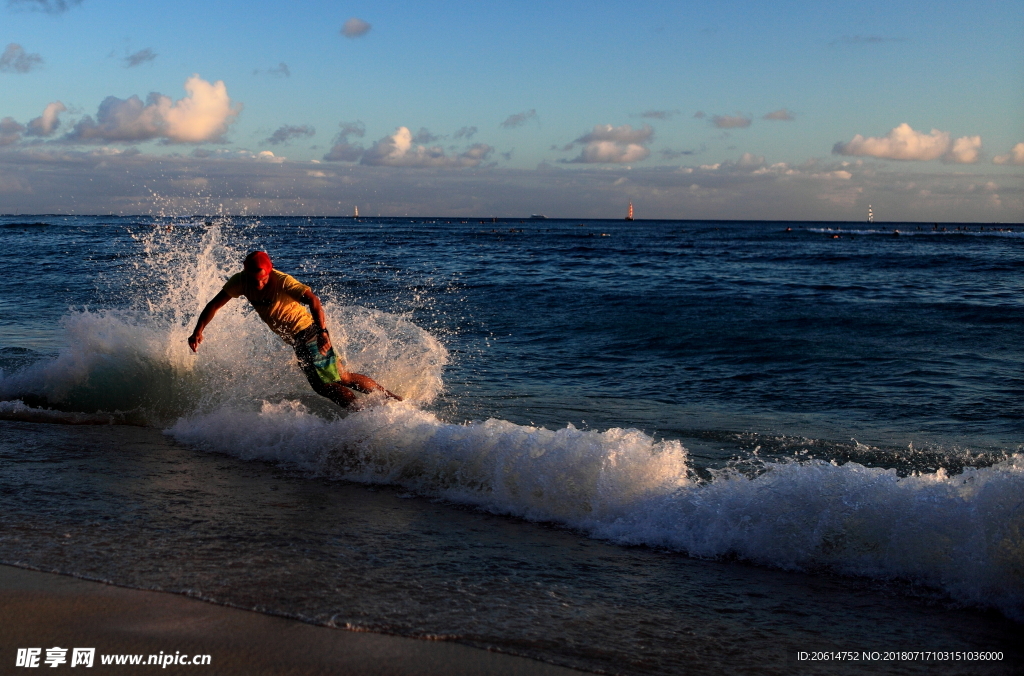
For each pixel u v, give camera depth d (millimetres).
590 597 3160
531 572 3404
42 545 3363
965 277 22500
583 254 36031
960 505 3496
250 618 2742
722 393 7629
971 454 5387
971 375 8336
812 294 17141
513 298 16078
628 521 4031
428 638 2676
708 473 4906
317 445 5109
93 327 7133
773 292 17609
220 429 5562
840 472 3881
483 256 32156
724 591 3312
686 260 31484
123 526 3686
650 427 6188
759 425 6281
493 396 7438
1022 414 6590
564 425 6242
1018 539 3273
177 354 6887
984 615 3148
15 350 9133
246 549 3461
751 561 3680
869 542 3605
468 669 2477
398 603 2961
